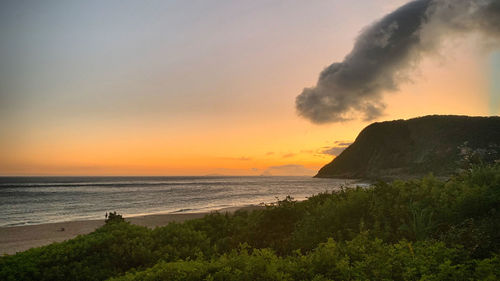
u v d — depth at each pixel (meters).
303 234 7.80
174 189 97.00
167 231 9.08
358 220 7.99
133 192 80.81
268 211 9.19
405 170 145.00
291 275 4.61
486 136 138.50
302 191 84.19
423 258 4.23
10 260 7.00
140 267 6.94
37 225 26.36
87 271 6.80
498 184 7.24
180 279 4.87
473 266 4.30
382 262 4.35
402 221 7.18
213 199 56.81
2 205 49.38
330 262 4.73
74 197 64.62
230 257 5.68
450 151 140.00
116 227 9.83
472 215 6.57
